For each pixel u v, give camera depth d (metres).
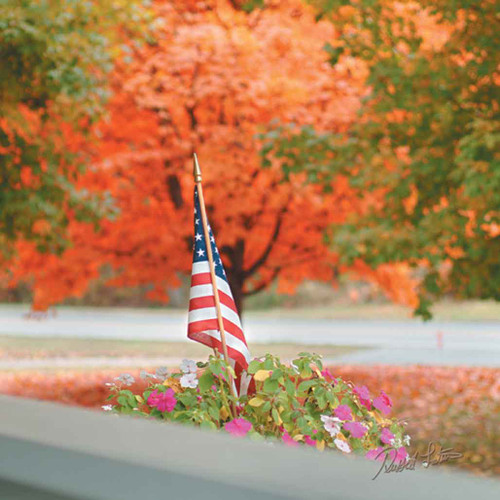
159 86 16.91
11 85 12.16
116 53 12.96
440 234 12.84
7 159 13.01
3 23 11.26
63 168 13.61
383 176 13.22
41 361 27.69
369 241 13.01
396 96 12.59
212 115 17.14
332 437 5.11
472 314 45.41
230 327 5.76
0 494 1.39
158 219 17.70
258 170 17.20
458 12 12.34
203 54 16.22
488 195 11.57
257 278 22.83
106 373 23.06
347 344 33.12
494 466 11.35
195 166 5.97
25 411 1.65
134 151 16.83
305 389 5.30
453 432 13.70
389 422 5.57
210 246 5.86
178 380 5.58
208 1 17.17
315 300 53.50
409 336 36.31
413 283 19.19
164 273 18.36
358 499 1.06
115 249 18.06
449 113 12.20
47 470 1.34
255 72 16.11
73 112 12.86
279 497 1.10
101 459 1.31
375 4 12.44
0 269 14.93
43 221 13.34
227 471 1.20
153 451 1.32
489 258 12.56
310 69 16.73
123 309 54.53
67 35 11.88
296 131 15.45
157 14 16.52
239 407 5.40
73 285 18.38
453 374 21.58
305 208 17.75
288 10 17.16
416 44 12.62
